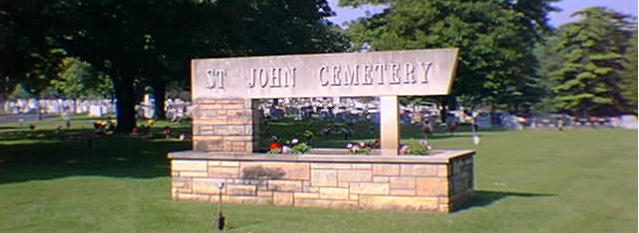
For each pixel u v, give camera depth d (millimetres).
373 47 43688
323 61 10227
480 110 58438
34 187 12156
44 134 29781
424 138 27516
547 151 21172
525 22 45594
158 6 19422
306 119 46531
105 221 9062
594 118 40938
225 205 10195
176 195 10750
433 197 9461
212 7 20469
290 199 10148
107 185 12500
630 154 20000
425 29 41906
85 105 81312
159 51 24047
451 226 8586
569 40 44000
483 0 42344
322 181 9977
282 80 10469
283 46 25922
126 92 30469
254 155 10359
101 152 20297
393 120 9992
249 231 8391
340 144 23719
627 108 43000
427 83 9758
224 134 10867
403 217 9125
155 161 17453
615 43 42656
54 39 22016
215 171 10547
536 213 9570
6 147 22203
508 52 41344
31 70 24688
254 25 24531
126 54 25078
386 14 44688
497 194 11508
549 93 50156
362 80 10062
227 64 10828
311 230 8398
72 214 9539
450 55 9664
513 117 40344
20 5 15945
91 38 22688
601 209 9992
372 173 9727
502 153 20359
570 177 14188
